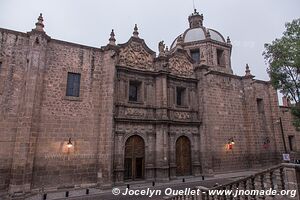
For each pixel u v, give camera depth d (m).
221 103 28.83
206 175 24.84
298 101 21.12
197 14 40.03
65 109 19.66
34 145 17.31
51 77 19.48
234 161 28.14
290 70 20.89
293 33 20.77
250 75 31.05
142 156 22.73
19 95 17.72
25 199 15.67
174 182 21.59
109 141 20.02
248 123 30.06
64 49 20.56
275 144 31.88
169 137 24.19
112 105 20.91
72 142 19.41
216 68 33.38
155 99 24.45
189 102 27.14
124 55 23.45
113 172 20.44
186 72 27.53
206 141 25.88
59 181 18.27
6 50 17.89
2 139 16.61
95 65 21.84
